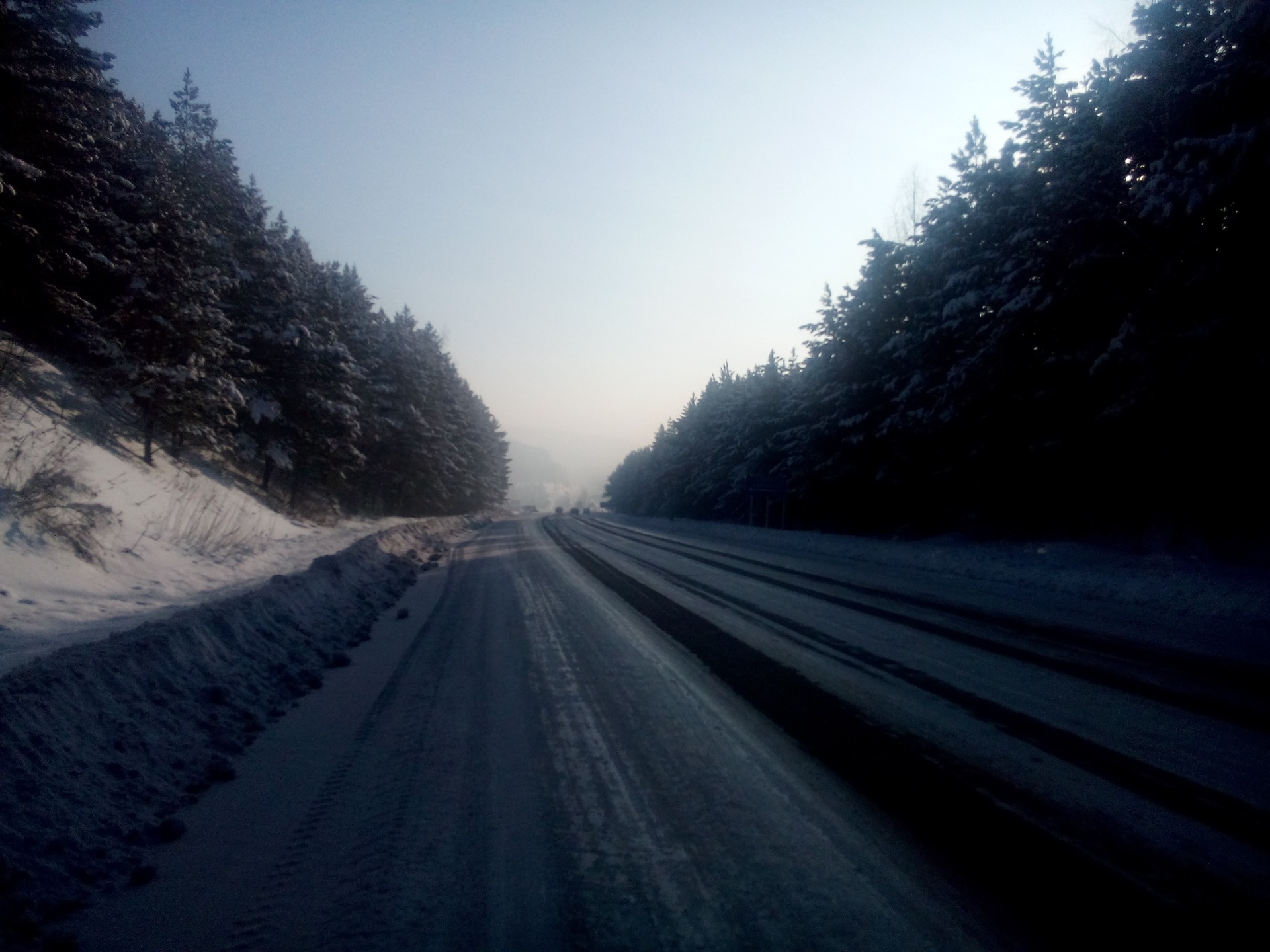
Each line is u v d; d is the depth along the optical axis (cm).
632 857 367
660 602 1270
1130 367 1491
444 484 6097
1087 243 1689
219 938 308
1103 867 346
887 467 2666
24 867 335
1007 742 524
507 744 546
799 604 1214
